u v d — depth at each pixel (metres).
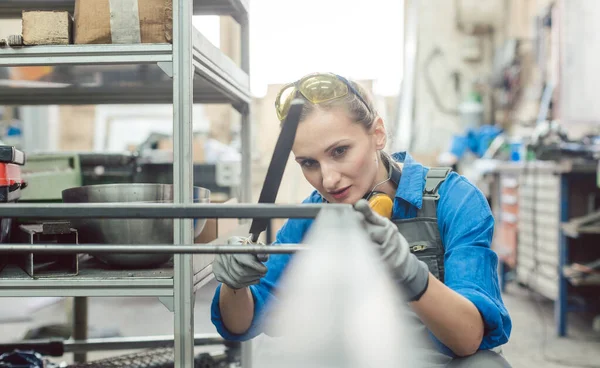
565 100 3.39
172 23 1.12
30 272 1.11
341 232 0.75
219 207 0.79
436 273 1.12
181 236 1.12
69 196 1.24
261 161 3.69
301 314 0.70
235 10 1.70
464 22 6.42
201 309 2.95
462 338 0.93
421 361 1.10
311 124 1.00
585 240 3.08
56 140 5.41
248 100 1.79
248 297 1.13
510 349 2.69
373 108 1.11
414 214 1.15
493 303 0.98
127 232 1.14
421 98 6.46
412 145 6.29
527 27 5.72
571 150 2.77
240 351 1.74
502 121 6.15
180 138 1.12
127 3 1.12
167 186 1.24
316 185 1.07
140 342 1.74
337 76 1.02
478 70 6.46
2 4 1.56
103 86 1.69
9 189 1.21
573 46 3.37
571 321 3.18
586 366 2.45
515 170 3.55
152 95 1.84
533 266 3.42
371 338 0.68
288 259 1.25
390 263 0.80
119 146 5.61
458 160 4.81
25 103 1.87
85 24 1.13
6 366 1.42
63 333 2.25
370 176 1.07
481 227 1.07
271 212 0.79
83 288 1.10
